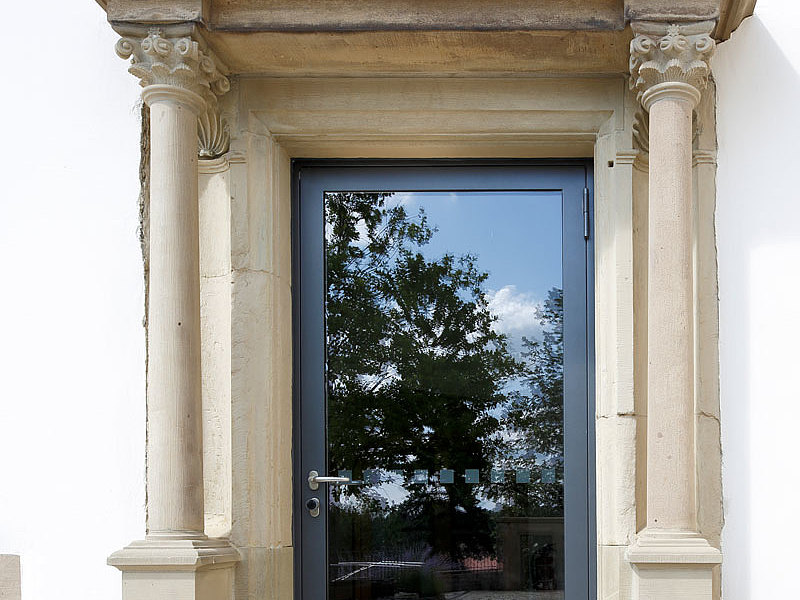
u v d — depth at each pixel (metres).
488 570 3.12
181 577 2.58
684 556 2.52
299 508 3.16
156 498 2.67
